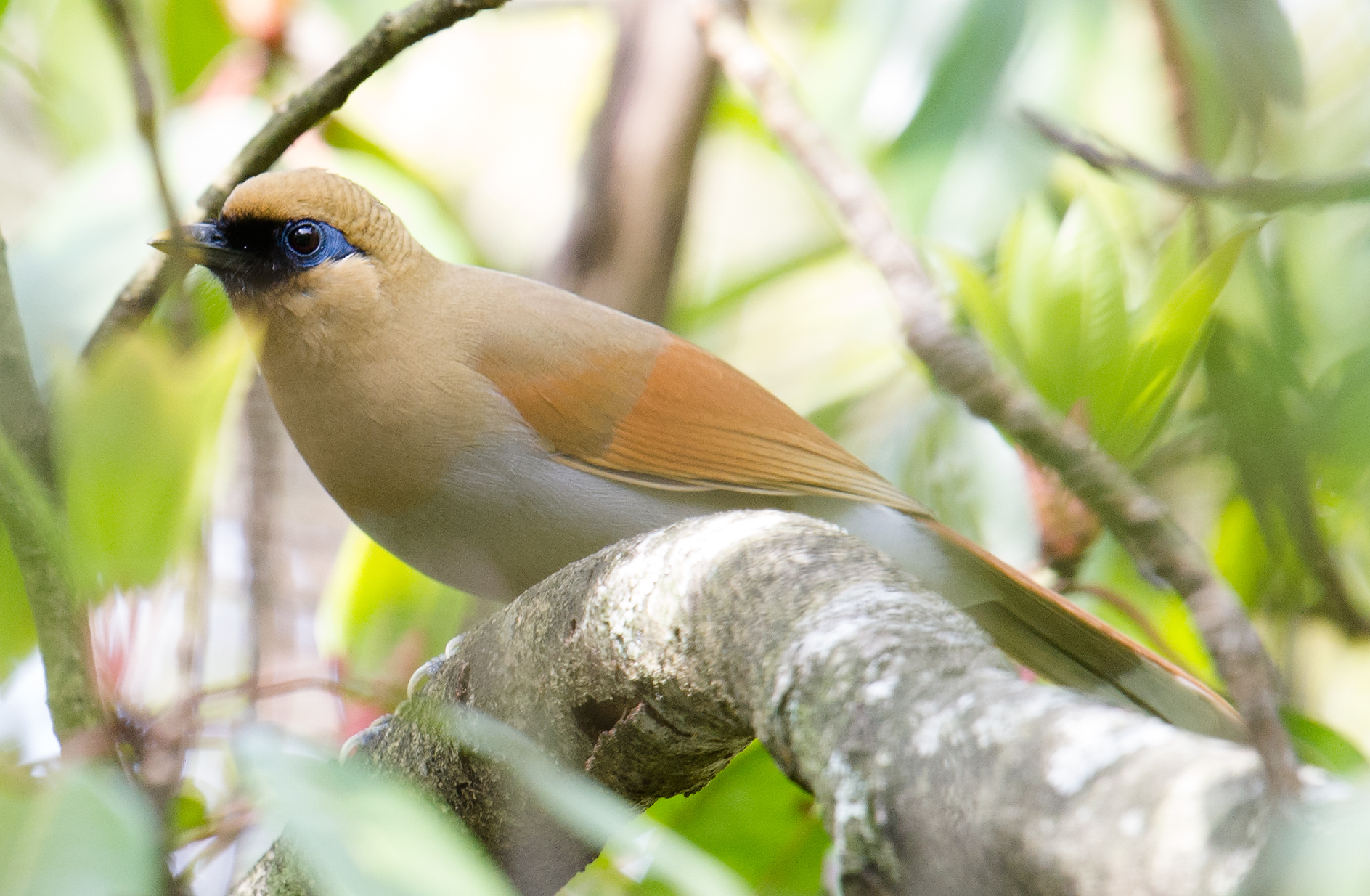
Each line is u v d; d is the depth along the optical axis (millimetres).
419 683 6852
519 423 7812
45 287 7844
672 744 5039
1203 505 8141
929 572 7922
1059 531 7355
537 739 5324
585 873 6625
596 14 13633
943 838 3311
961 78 8047
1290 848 2576
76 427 4125
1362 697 8836
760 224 13969
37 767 4047
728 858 7082
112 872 2818
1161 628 8227
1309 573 6898
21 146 11930
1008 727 3295
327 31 10773
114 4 5465
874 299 11328
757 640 4246
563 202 13070
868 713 3607
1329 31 7867
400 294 7793
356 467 7805
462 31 14297
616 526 8023
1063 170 9219
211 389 4180
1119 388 6684
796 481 7996
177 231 5773
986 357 5035
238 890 5176
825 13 12297
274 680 6590
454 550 8070
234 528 9477
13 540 4500
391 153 10078
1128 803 2992
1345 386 4578
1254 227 6312
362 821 3152
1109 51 9062
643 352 8172
